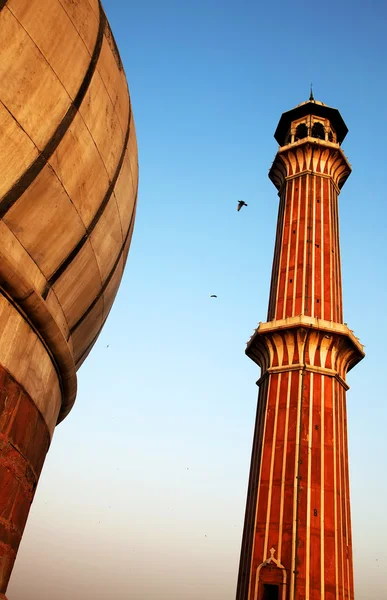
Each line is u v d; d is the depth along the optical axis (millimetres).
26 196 10461
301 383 34906
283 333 36719
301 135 49375
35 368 11508
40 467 12289
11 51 9938
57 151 10914
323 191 44156
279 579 29250
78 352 15016
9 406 10484
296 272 40188
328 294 39156
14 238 10523
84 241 12422
